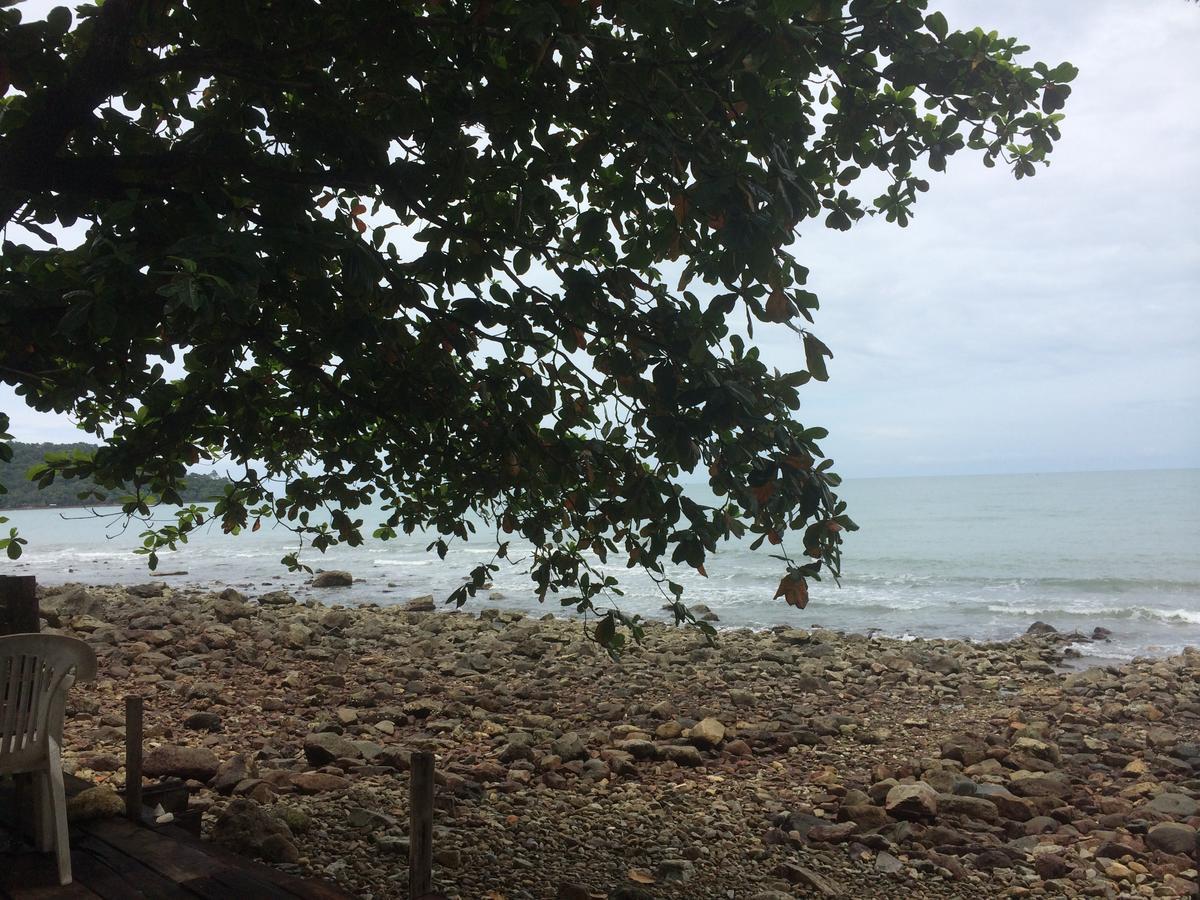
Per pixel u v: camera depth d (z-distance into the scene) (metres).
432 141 4.24
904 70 4.22
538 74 4.15
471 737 10.72
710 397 4.18
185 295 3.18
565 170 4.27
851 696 14.62
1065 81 4.44
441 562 45.50
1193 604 28.08
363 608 26.27
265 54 4.77
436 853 6.23
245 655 15.80
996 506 91.56
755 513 4.45
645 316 4.64
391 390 5.80
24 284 4.03
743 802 8.58
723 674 16.28
